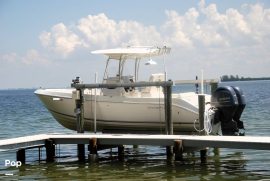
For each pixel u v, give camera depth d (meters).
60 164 16.30
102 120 19.27
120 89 18.80
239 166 15.12
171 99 17.17
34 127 32.91
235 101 17.05
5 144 15.40
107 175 14.25
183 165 15.47
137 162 16.38
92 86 18.31
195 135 16.66
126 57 19.30
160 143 15.44
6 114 49.06
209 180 13.24
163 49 18.88
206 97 18.53
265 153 17.52
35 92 20.34
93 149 16.33
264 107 44.03
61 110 19.81
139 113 18.55
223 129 17.30
